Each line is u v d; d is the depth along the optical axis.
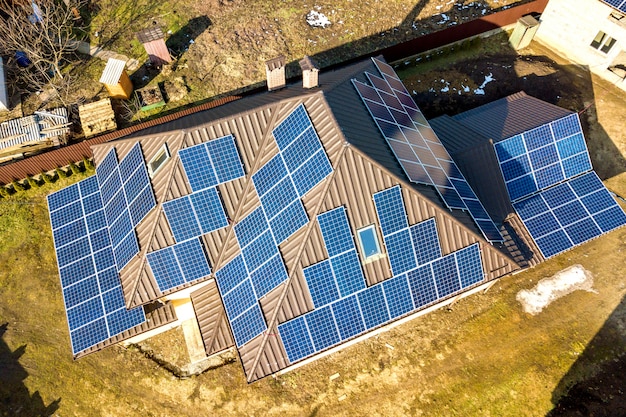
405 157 23.14
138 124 34.91
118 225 24.56
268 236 22.28
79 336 24.84
